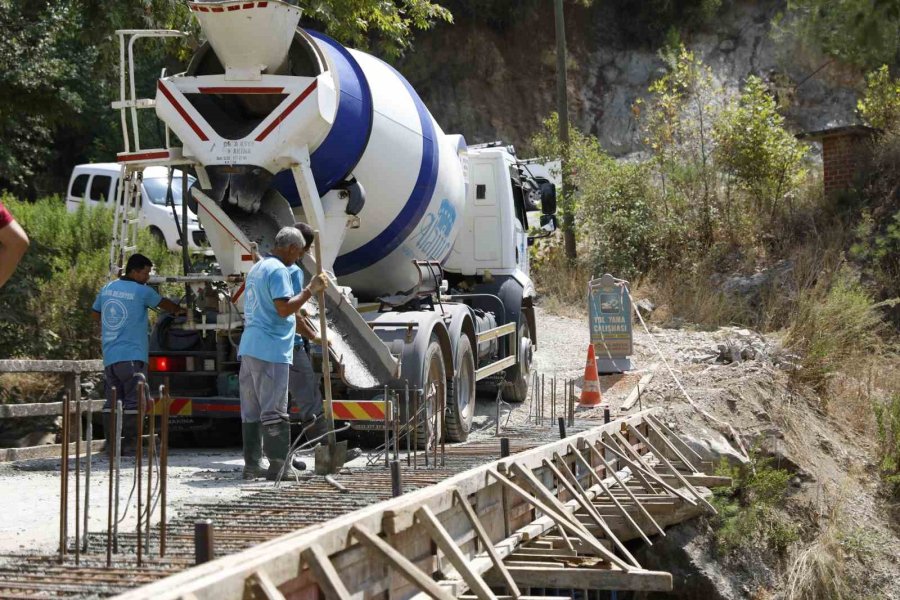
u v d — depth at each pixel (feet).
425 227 69.15
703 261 136.67
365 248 65.57
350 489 45.37
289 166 56.39
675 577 63.21
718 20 233.76
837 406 94.22
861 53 86.84
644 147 215.72
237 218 58.18
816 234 133.49
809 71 218.38
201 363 63.87
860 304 105.09
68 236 96.07
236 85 55.67
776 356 97.40
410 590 34.65
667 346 104.73
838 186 140.97
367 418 59.31
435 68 229.66
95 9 89.25
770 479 73.46
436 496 36.11
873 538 74.64
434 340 64.49
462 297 83.82
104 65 91.91
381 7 108.27
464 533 40.55
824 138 142.20
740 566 66.18
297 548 26.81
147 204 130.82
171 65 185.37
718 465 73.36
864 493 81.05
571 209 145.89
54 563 32.09
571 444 54.13
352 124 59.82
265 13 53.98
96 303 61.16
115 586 28.63
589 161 151.64
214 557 30.45
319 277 50.14
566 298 138.00
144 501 44.75
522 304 93.25
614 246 142.10
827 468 81.61
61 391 78.07
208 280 58.08
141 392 33.32
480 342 75.72
